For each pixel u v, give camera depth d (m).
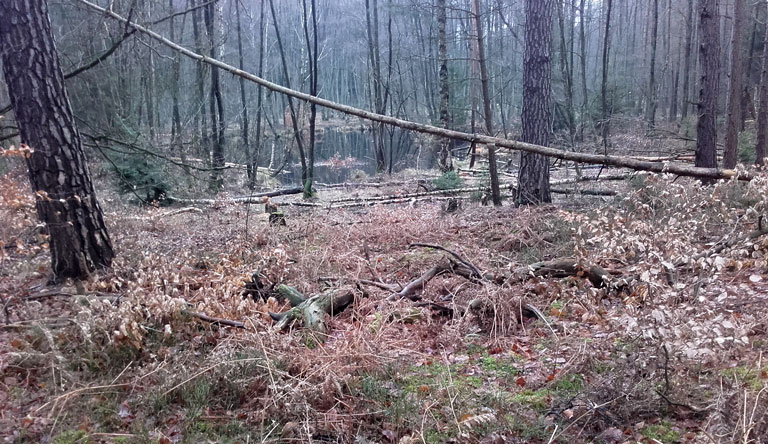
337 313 5.45
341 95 48.44
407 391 3.83
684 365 3.52
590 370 3.82
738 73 11.73
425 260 7.14
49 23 5.80
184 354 4.18
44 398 3.68
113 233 8.09
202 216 11.02
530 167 11.05
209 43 14.53
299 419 3.39
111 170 11.81
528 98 10.88
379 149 26.17
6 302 4.86
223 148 17.59
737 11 11.59
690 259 4.07
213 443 3.22
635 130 22.69
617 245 4.85
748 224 5.79
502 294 5.15
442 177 15.62
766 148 15.25
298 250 7.81
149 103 15.73
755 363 3.59
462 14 25.73
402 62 36.75
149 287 5.31
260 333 4.30
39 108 5.73
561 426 3.27
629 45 43.22
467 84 27.91
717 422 2.86
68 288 5.62
